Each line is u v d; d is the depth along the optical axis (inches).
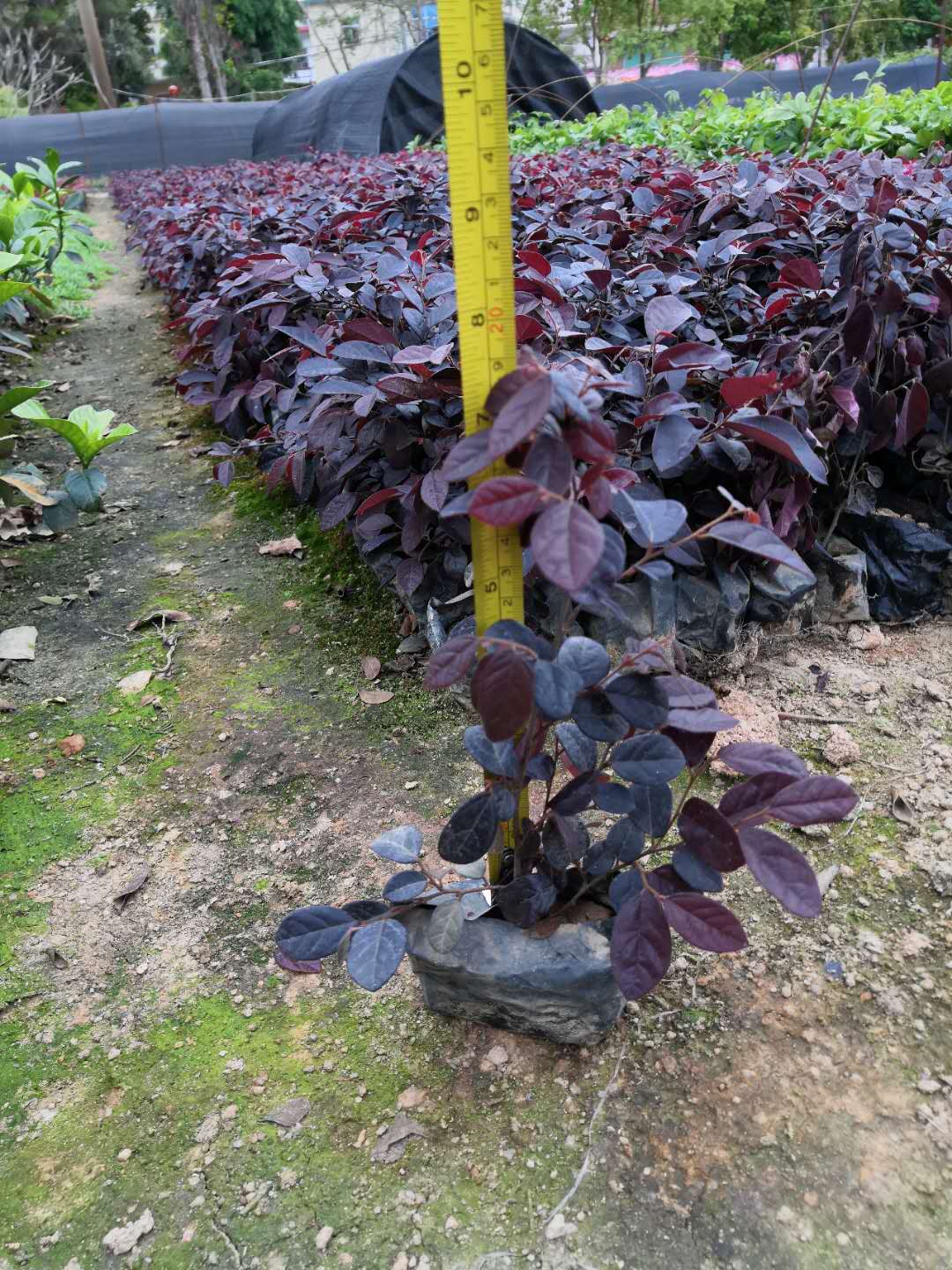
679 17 634.2
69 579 130.0
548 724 53.5
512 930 59.3
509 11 649.6
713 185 143.7
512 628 46.5
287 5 1481.3
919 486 110.7
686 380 90.0
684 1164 55.4
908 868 74.4
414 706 98.4
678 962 68.2
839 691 94.3
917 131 203.8
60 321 262.2
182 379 153.2
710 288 113.0
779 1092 59.0
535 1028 62.2
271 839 83.4
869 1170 54.3
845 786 47.8
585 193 152.2
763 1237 51.5
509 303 47.3
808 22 664.4
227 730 97.5
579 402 40.9
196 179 358.6
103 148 658.2
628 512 53.4
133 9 1348.4
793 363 92.7
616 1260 51.1
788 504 90.0
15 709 102.3
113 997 69.6
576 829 55.7
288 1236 53.7
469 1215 53.9
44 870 81.4
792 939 69.3
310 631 113.4
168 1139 59.6
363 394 86.1
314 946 51.4
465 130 44.2
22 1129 60.8
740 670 97.3
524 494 39.8
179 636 115.0
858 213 107.9
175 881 79.6
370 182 195.9
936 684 94.0
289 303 133.6
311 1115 60.2
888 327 99.7
